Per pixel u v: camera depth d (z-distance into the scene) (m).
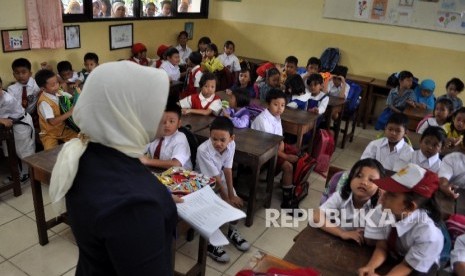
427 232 1.18
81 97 0.73
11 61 3.39
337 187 1.66
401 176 1.24
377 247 1.29
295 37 5.59
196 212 1.31
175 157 1.99
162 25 5.18
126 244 0.64
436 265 1.24
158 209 0.68
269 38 5.81
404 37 4.87
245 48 6.05
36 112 3.14
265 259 1.17
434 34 4.69
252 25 5.89
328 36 5.34
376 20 4.97
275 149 2.53
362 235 1.37
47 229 2.13
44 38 3.57
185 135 2.19
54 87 2.79
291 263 1.21
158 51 5.05
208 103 2.95
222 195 2.31
